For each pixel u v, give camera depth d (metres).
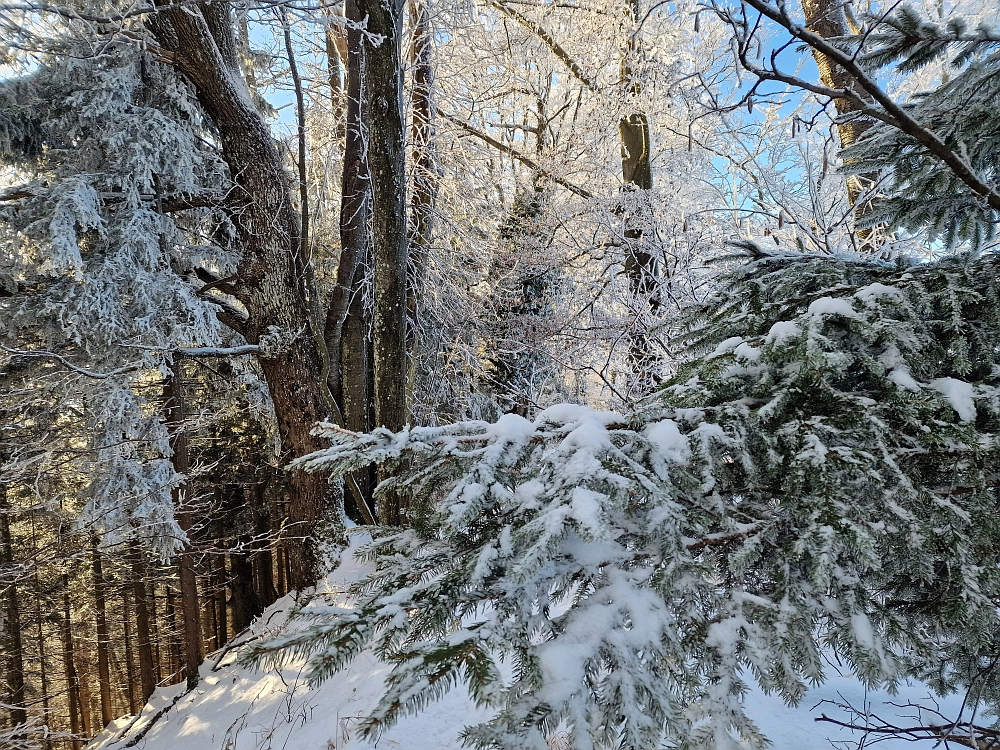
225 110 6.30
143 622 10.79
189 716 5.28
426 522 1.46
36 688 10.95
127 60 6.23
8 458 7.24
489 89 10.03
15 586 8.79
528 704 1.04
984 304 1.56
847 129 4.25
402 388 5.80
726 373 1.59
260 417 9.55
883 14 1.52
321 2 5.45
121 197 6.34
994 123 1.73
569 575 1.30
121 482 6.37
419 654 1.02
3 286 6.18
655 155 9.73
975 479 1.33
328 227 9.01
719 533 1.43
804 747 2.73
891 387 1.44
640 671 1.10
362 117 7.09
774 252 2.14
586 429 1.43
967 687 1.80
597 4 8.65
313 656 1.04
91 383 6.51
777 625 1.23
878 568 1.14
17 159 6.54
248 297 6.80
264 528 11.59
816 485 1.33
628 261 7.36
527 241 8.23
